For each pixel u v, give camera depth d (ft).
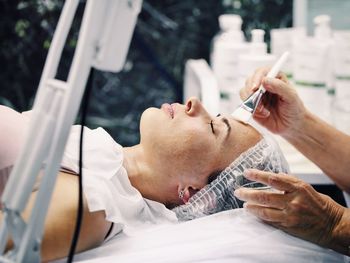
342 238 4.01
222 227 4.10
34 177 2.72
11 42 7.25
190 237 4.02
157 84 8.12
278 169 4.47
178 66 8.10
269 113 4.79
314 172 5.39
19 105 7.54
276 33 6.79
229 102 6.64
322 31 6.44
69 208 3.67
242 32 7.13
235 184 4.35
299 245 4.08
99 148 4.28
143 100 8.13
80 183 2.96
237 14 7.90
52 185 2.72
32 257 2.72
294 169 5.49
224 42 6.69
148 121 4.45
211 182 4.42
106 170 4.20
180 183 4.42
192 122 4.38
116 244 3.93
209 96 6.32
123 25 2.67
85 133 4.45
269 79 4.50
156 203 4.42
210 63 8.07
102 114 8.09
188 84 7.61
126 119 8.14
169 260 3.82
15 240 2.78
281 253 3.98
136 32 7.91
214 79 6.48
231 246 3.94
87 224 3.69
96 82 7.97
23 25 7.19
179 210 4.48
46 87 2.77
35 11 7.16
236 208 4.40
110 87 8.02
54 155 2.69
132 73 8.03
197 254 3.87
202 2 7.91
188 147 4.32
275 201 3.86
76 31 7.22
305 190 3.90
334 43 6.33
